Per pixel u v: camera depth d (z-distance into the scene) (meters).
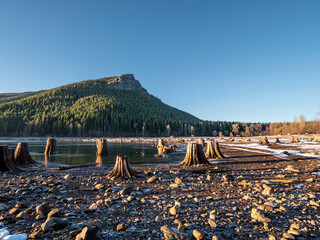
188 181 11.24
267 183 10.02
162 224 4.83
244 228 4.51
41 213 5.46
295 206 6.12
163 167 18.28
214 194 8.05
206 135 172.00
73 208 6.23
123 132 150.25
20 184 10.43
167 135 155.50
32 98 197.50
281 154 25.89
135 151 39.56
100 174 14.44
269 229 4.47
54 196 7.67
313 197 7.15
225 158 24.00
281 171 13.99
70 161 24.08
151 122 164.88
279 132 119.31
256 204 6.42
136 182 11.16
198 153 20.11
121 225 4.50
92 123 143.38
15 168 16.23
